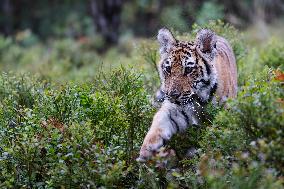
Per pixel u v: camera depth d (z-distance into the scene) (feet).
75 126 31.96
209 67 37.93
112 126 35.01
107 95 36.70
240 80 47.39
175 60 37.58
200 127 36.47
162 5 134.82
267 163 27.86
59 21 146.41
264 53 59.16
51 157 31.22
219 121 31.68
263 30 95.35
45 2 150.30
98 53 124.16
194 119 36.99
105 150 31.14
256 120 28.71
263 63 54.44
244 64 51.47
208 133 32.14
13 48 108.17
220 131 30.81
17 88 43.93
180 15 70.03
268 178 26.07
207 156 30.07
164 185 32.58
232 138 29.71
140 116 36.14
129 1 143.23
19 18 149.59
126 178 32.40
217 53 40.73
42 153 32.17
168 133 35.83
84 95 36.04
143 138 36.35
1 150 33.24
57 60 96.07
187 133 36.60
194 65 37.29
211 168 29.55
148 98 38.55
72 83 38.29
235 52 50.34
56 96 36.09
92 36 129.18
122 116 35.40
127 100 36.04
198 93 37.37
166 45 38.99
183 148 36.01
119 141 34.47
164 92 37.45
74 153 30.76
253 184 26.94
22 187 30.66
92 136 32.32
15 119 36.27
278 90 30.27
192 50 37.78
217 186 27.04
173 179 32.19
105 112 35.04
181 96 36.68
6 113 37.27
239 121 29.32
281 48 57.41
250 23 106.52
